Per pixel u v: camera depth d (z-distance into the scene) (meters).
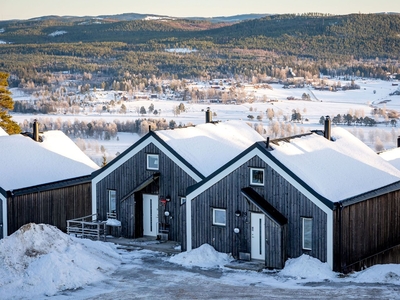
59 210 32.06
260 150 24.16
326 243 22.72
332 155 26.81
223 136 31.20
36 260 22.25
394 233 26.53
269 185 24.09
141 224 29.34
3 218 29.52
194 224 25.89
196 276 22.64
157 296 20.25
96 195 30.23
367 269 22.48
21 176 31.03
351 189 24.45
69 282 21.48
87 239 26.44
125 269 23.72
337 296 19.45
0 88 55.00
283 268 23.25
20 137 34.22
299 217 23.38
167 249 26.84
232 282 21.73
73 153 35.19
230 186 24.97
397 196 26.78
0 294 20.47
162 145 28.27
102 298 20.19
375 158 28.64
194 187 25.81
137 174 29.06
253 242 24.55
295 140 26.59
